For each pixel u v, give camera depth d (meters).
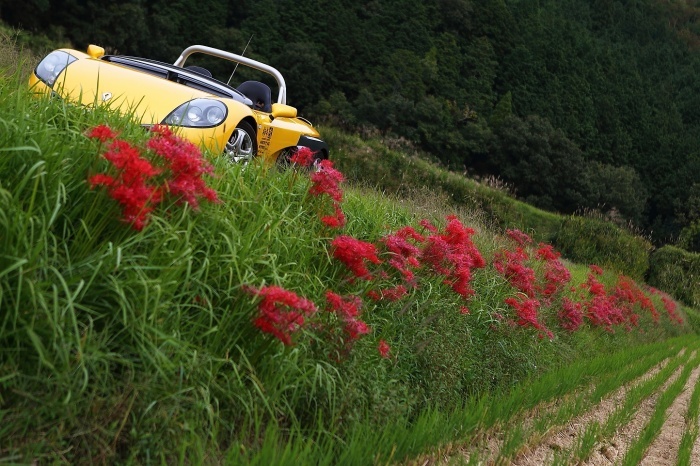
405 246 5.68
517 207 29.81
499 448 5.19
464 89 65.00
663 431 7.63
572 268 17.98
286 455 3.30
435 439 4.51
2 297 2.93
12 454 2.78
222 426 3.72
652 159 78.81
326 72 53.84
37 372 2.99
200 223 4.23
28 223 3.17
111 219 3.59
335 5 57.50
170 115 7.11
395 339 5.52
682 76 104.12
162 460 2.99
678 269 33.66
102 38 42.75
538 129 62.97
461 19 67.50
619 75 84.62
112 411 3.12
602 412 7.62
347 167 25.31
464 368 6.06
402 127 55.66
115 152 3.72
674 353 15.22
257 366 4.05
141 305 3.42
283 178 5.79
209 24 49.28
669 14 142.12
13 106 4.10
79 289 3.07
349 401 4.26
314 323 4.39
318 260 5.29
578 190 64.00
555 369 7.93
